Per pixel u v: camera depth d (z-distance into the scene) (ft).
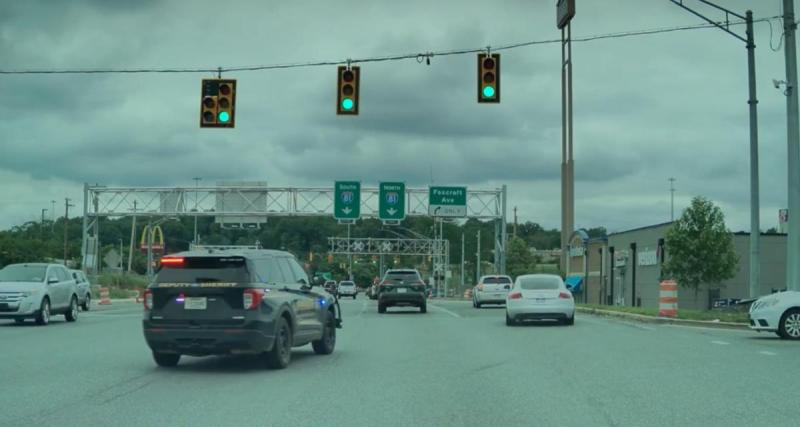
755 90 86.99
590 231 332.19
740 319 81.20
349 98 77.30
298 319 48.14
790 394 36.37
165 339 43.78
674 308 86.89
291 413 31.96
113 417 31.09
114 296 185.26
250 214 177.88
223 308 43.47
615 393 36.81
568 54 164.25
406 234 365.81
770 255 159.63
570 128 164.14
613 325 82.17
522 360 49.62
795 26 79.66
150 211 177.27
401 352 54.80
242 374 43.50
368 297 235.20
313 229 332.39
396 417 31.17
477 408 33.14
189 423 29.91
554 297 80.64
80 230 413.59
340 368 46.09
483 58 74.74
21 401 34.68
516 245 310.65
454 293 295.07
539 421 30.42
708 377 41.81
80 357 51.24
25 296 79.87
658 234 165.27
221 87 79.10
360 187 179.01
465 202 180.04
